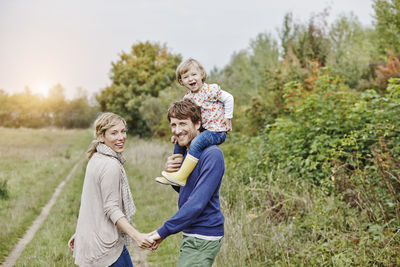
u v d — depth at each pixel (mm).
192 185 2561
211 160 2469
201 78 3045
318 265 3701
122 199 2619
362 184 4500
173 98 15734
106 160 2557
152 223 6359
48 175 11633
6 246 5379
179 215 2377
